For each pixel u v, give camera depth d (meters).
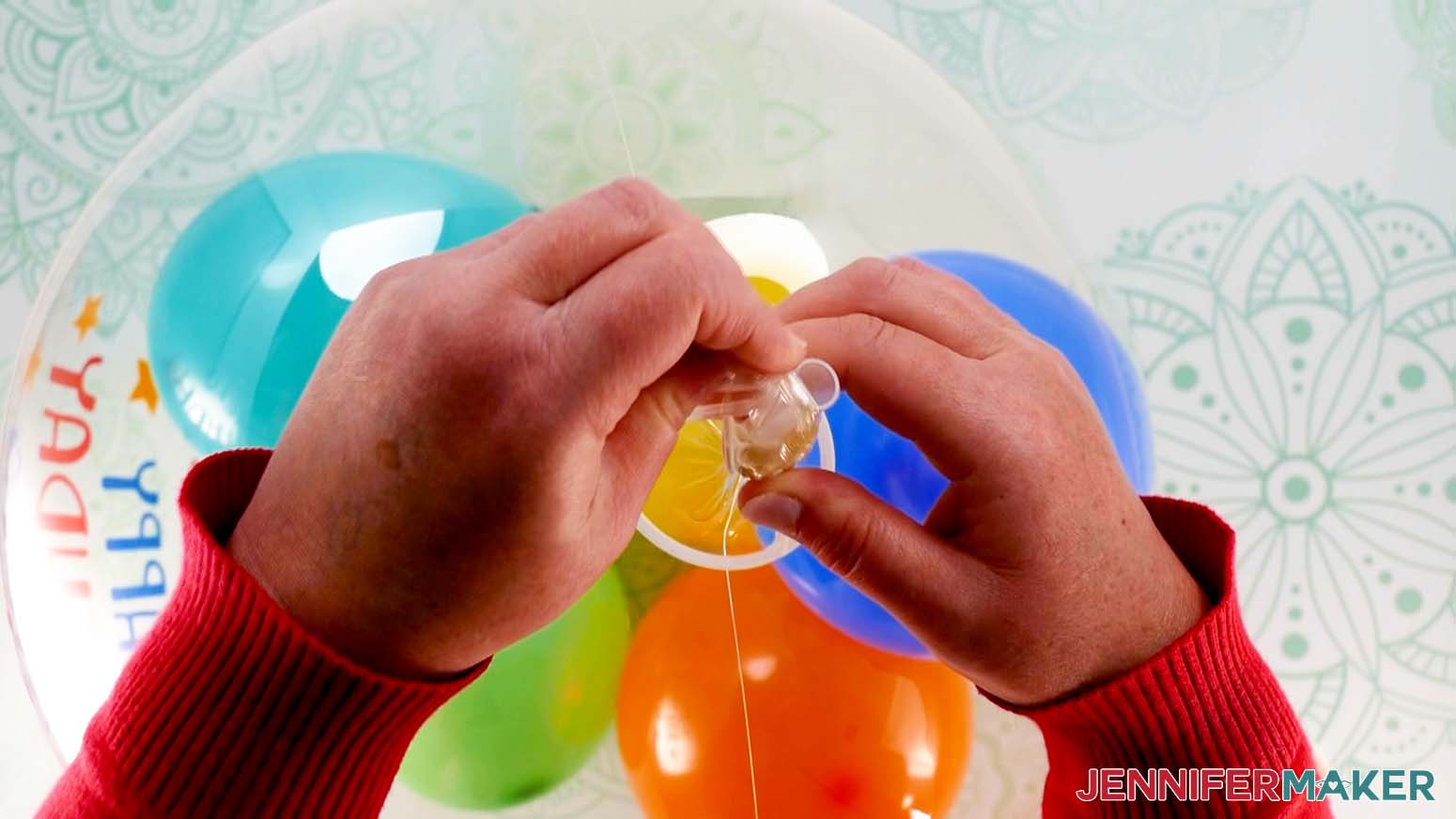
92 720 0.47
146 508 0.54
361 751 0.46
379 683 0.45
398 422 0.43
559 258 0.43
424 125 0.58
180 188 0.56
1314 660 0.70
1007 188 0.62
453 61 0.59
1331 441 0.70
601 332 0.42
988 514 0.49
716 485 0.53
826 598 0.54
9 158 0.67
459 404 0.42
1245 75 0.71
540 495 0.43
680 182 0.59
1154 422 0.70
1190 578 0.52
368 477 0.43
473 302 0.43
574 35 0.59
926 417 0.49
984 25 0.71
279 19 0.69
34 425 0.56
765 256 0.55
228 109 0.58
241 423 0.53
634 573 0.57
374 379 0.43
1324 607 0.70
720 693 0.53
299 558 0.45
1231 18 0.71
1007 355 0.50
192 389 0.53
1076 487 0.49
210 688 0.45
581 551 0.45
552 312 0.42
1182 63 0.71
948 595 0.49
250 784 0.45
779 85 0.60
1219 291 0.70
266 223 0.54
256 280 0.53
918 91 0.61
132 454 0.54
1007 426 0.48
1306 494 0.70
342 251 0.53
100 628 0.54
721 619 0.54
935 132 0.60
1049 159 0.71
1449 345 0.70
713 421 0.50
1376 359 0.70
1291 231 0.71
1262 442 0.70
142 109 0.68
